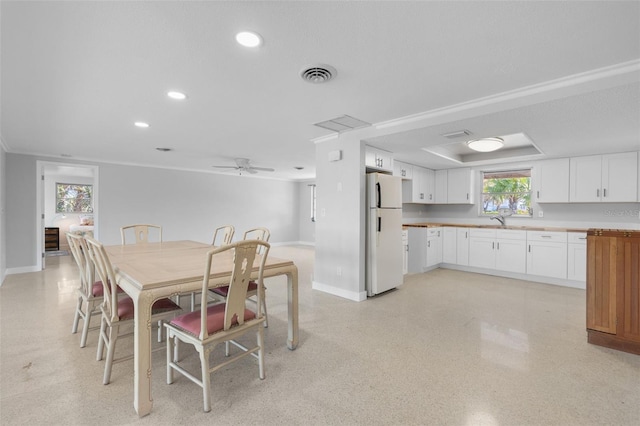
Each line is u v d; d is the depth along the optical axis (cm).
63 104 289
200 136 415
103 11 154
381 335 276
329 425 161
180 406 177
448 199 607
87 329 248
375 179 392
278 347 252
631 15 156
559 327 293
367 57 201
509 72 222
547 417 166
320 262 427
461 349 248
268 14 157
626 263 244
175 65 212
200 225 756
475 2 147
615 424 161
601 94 227
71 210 898
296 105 292
